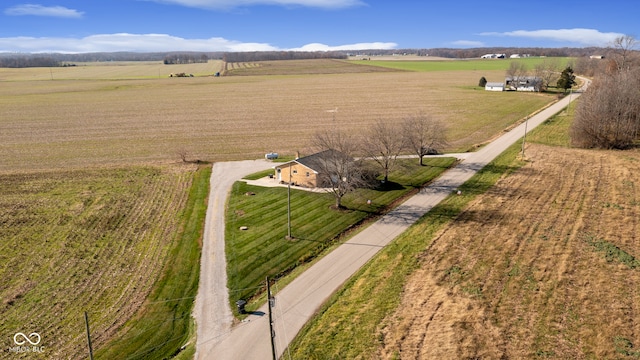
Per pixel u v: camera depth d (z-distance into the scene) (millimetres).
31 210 48344
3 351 26359
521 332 26484
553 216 43750
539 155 67312
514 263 34562
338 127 91875
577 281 31922
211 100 136250
